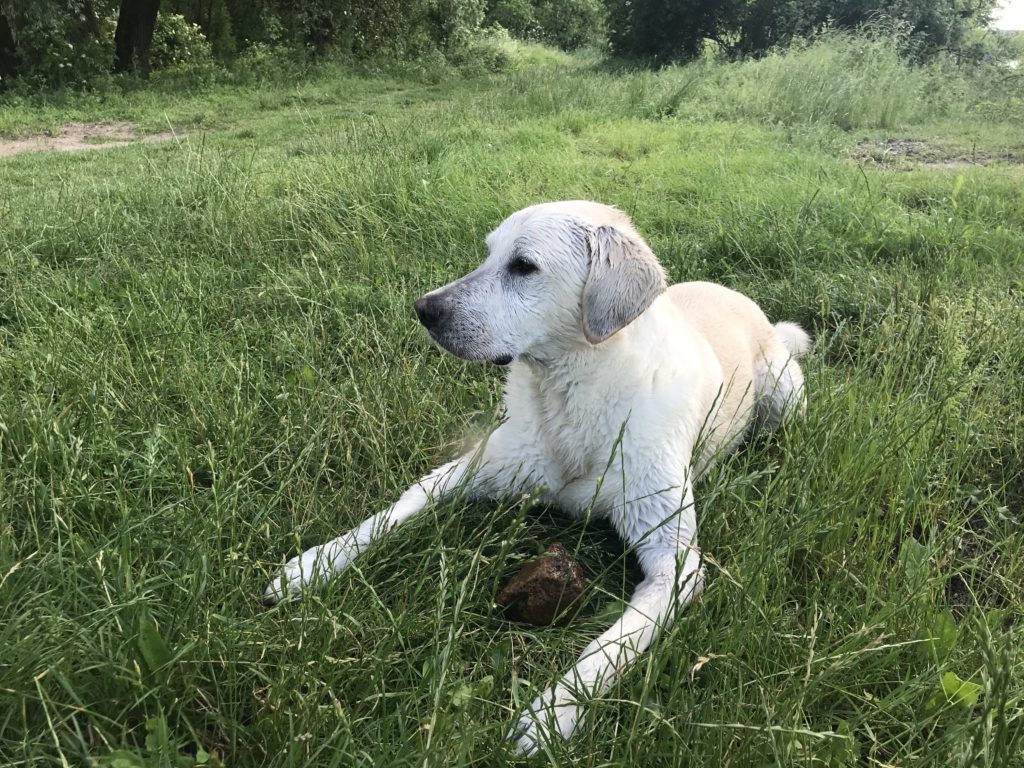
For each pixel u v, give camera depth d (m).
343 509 0.85
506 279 0.84
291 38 6.64
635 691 0.63
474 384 1.10
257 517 0.76
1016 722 0.59
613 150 2.65
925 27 5.60
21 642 0.57
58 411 0.92
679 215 1.80
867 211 1.76
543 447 0.88
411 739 0.56
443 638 0.67
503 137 2.70
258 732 0.57
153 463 0.81
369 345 1.19
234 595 0.66
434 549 0.72
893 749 0.62
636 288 0.82
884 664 0.66
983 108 3.69
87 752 0.50
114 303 1.34
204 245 1.57
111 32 6.02
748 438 1.15
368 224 1.66
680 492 0.83
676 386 0.86
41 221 1.67
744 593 0.68
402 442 0.97
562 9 12.89
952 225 1.69
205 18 7.35
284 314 1.32
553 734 0.57
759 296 1.46
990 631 0.66
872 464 0.87
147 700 0.57
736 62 4.99
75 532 0.75
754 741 0.57
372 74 5.88
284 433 0.93
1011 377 1.09
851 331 1.34
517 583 0.73
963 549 0.86
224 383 1.03
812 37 5.52
